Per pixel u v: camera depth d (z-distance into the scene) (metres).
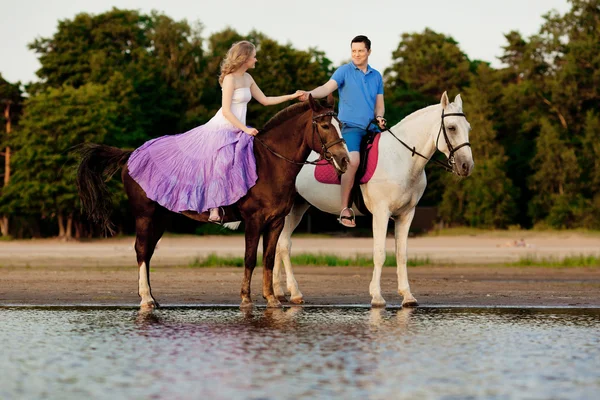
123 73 63.88
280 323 9.88
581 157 60.88
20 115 61.97
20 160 53.25
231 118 10.98
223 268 21.83
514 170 65.38
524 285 16.05
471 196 59.72
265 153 10.91
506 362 7.24
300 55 65.94
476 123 62.22
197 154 11.07
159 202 11.08
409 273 20.14
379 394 5.94
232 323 9.84
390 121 68.38
